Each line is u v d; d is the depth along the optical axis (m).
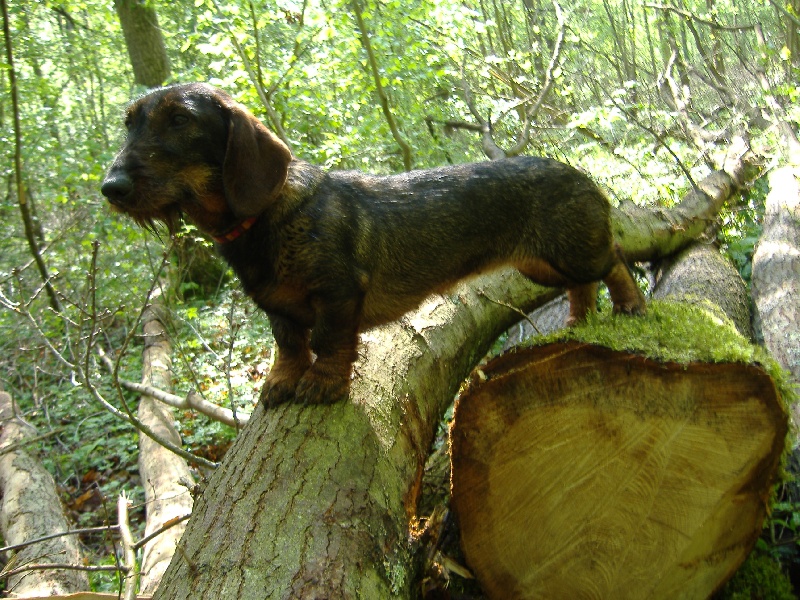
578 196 0.90
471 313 1.04
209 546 0.58
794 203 1.45
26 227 1.84
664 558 0.73
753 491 0.70
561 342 0.69
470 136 2.29
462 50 2.05
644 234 1.34
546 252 0.91
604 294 1.40
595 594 0.75
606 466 0.71
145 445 1.33
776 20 3.67
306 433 0.70
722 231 1.65
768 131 2.10
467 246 0.88
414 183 0.86
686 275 1.27
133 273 1.99
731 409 0.68
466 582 0.79
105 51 2.98
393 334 0.90
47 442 1.57
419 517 0.81
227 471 0.69
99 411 1.63
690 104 2.75
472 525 0.74
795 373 0.98
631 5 4.19
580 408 0.70
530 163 0.91
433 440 0.86
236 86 1.84
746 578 0.77
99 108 3.07
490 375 0.71
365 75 1.78
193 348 1.77
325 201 0.75
